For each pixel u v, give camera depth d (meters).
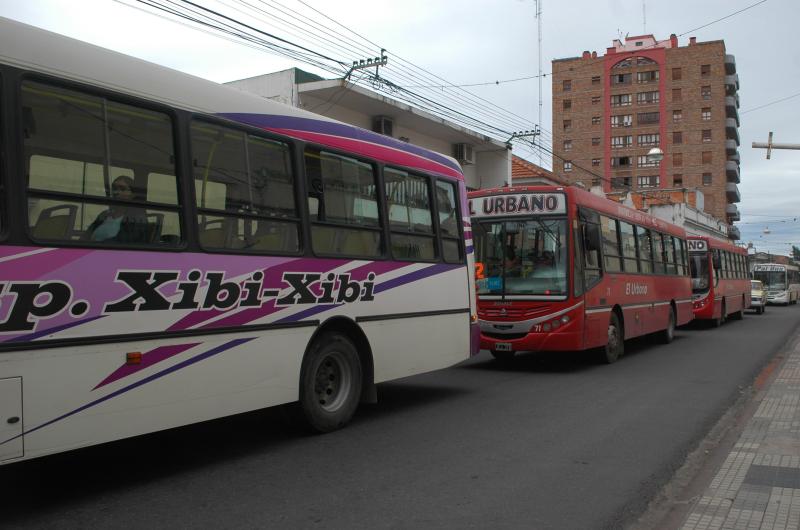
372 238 7.27
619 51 84.56
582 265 11.43
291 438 6.62
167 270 5.01
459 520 4.45
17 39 4.27
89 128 4.63
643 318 14.62
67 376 4.34
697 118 80.44
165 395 4.97
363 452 6.11
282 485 5.14
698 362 12.88
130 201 4.82
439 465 5.72
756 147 20.20
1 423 3.99
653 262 15.64
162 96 5.14
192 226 5.25
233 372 5.54
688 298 18.98
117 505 4.67
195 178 5.33
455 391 9.49
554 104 87.69
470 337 8.91
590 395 9.17
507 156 27.55
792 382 9.95
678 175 80.94
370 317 7.14
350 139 7.08
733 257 26.78
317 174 6.59
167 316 5.00
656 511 4.75
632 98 83.62
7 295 4.05
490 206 11.85
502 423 7.37
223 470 5.53
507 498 4.91
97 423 4.52
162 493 4.94
